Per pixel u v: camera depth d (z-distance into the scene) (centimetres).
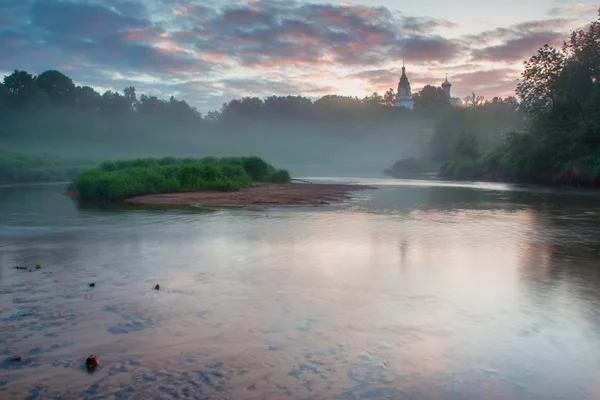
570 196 2334
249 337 419
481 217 1378
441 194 2428
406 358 377
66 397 314
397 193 2469
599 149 3400
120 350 390
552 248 863
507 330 438
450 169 5866
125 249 841
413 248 860
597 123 3497
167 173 2584
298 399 312
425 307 507
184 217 1349
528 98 4309
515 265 716
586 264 722
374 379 341
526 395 319
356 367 360
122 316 473
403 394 319
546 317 473
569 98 3891
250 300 530
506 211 1559
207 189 2431
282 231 1070
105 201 1945
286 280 620
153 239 952
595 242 931
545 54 4162
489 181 4500
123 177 2206
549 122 3912
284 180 3584
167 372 351
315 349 393
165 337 418
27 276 638
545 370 356
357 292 564
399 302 525
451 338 418
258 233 1038
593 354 385
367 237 987
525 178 4006
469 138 5903
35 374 347
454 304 518
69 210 1556
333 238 972
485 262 738
